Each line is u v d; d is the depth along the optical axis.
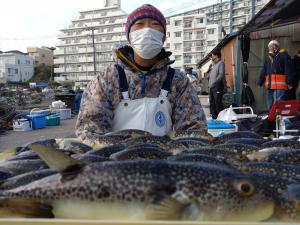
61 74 118.31
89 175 1.67
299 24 11.64
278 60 9.42
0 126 16.11
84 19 117.06
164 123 3.53
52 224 1.40
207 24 101.44
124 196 1.60
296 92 11.16
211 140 3.12
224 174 1.64
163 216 1.55
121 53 3.49
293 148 2.70
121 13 114.06
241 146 2.74
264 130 7.17
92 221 1.40
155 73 3.52
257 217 1.60
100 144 3.04
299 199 1.66
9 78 110.94
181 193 1.58
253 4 21.95
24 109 29.02
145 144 2.62
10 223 1.41
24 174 1.99
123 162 1.70
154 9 3.52
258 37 13.11
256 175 1.80
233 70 15.67
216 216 1.57
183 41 102.81
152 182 1.59
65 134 14.95
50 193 1.68
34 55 131.38
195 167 1.65
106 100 3.49
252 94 12.56
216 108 12.83
